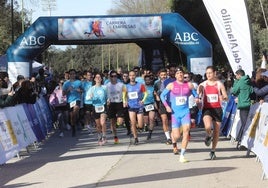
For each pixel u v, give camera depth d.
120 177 8.97
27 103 14.08
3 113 11.35
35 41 21.61
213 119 10.66
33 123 14.45
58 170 9.91
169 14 21.89
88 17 21.88
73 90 16.66
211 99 10.61
